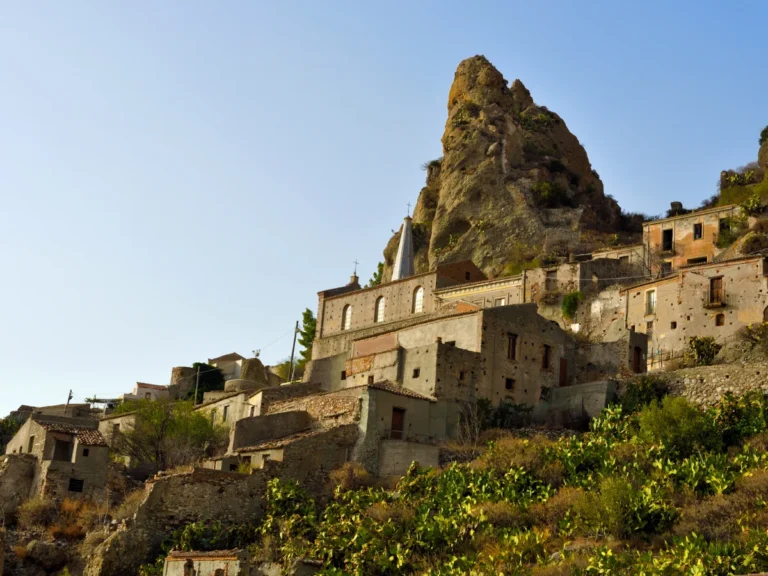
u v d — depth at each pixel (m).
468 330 67.25
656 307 75.00
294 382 86.19
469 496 48.72
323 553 45.66
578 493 46.72
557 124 139.38
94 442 61.56
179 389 113.25
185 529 51.44
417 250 122.50
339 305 96.62
